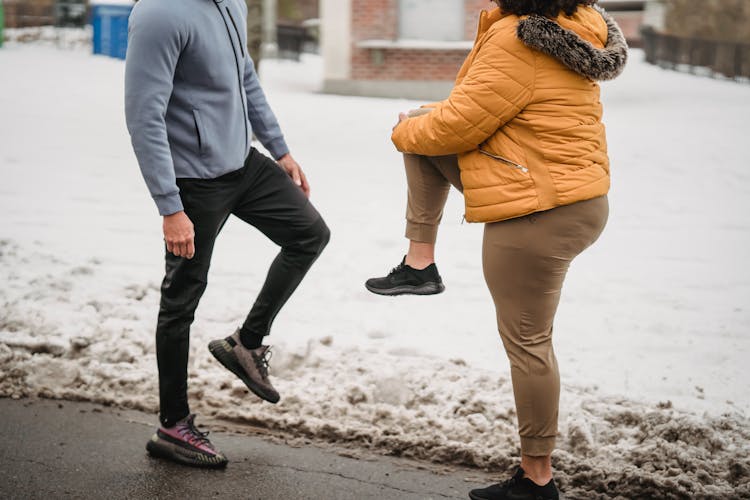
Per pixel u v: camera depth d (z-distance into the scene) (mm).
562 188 3064
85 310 5293
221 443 3930
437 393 4254
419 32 18859
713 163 11047
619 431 3895
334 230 7570
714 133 13414
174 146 3521
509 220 3143
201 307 5484
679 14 27688
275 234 3775
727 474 3549
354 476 3654
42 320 5016
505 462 3729
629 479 3523
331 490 3539
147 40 3311
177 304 3643
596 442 3859
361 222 7887
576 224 3119
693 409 4117
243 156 3635
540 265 3139
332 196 8938
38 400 4305
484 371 4516
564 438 3875
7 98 15031
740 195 9375
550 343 3287
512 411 4051
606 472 3594
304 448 3896
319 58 31031
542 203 3064
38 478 3578
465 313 5582
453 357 4758
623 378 4566
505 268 3176
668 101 18203
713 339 5176
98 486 3525
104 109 14461
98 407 4246
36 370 4492
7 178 9312
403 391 4266
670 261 6898
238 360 3855
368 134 12930
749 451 3684
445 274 6398
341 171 10242
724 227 8031
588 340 5148
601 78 3043
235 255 6742
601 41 3125
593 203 3143
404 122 3305
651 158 11305
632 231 7832
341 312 5523
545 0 3031
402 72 18922
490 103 3039
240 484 3574
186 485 3555
